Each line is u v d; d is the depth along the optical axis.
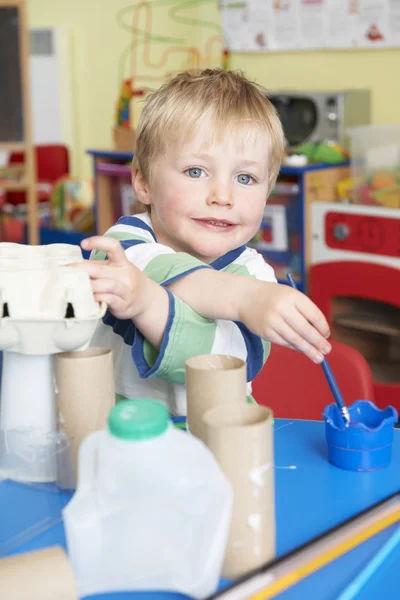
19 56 3.15
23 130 3.21
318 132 2.77
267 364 1.19
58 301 0.68
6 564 0.55
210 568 0.55
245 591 0.55
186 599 0.58
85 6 4.45
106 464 0.54
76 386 0.70
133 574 0.57
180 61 3.85
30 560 0.55
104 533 0.56
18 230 3.78
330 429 0.81
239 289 0.80
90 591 0.58
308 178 2.42
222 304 0.80
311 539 0.63
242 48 3.43
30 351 0.70
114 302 0.74
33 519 0.68
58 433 0.72
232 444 0.57
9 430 0.73
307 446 0.87
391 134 2.34
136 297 0.76
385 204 2.34
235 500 0.58
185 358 0.81
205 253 0.94
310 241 2.46
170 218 0.95
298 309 0.75
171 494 0.53
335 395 0.83
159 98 0.96
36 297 0.68
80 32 4.53
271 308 0.75
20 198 4.09
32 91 4.75
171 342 0.80
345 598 0.57
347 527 0.65
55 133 4.78
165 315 0.80
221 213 0.92
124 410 0.55
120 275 0.75
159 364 0.81
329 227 2.40
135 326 0.82
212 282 0.82
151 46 4.04
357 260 2.35
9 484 0.74
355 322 2.46
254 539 0.59
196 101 0.92
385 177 2.35
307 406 1.17
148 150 0.96
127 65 4.27
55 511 0.69
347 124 2.74
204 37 3.68
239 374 0.68
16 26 3.12
